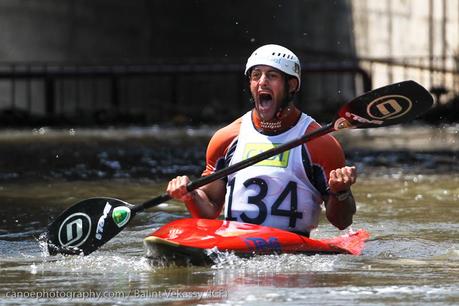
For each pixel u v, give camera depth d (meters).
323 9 91.88
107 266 20.28
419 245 22.83
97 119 79.56
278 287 17.44
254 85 21.34
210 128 71.94
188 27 104.69
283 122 21.55
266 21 98.81
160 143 56.84
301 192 21.34
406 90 21.19
